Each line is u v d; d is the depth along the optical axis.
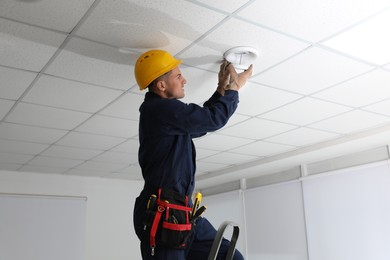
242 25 2.21
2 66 2.62
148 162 1.66
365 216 4.68
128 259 6.59
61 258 5.91
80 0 1.95
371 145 4.62
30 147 4.69
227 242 1.71
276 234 5.82
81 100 3.26
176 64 2.04
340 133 4.39
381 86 3.13
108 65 2.64
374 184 4.63
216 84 3.00
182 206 1.55
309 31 2.29
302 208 5.48
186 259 1.70
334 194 5.07
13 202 5.79
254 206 6.26
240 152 5.17
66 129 4.04
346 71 2.85
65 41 2.33
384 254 4.44
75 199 6.29
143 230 1.56
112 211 6.66
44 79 2.84
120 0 1.96
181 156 1.63
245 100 3.37
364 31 2.31
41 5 1.97
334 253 4.98
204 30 2.24
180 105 1.64
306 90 3.18
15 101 3.24
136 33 2.26
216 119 1.66
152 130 1.67
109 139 4.43
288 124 4.04
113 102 3.32
